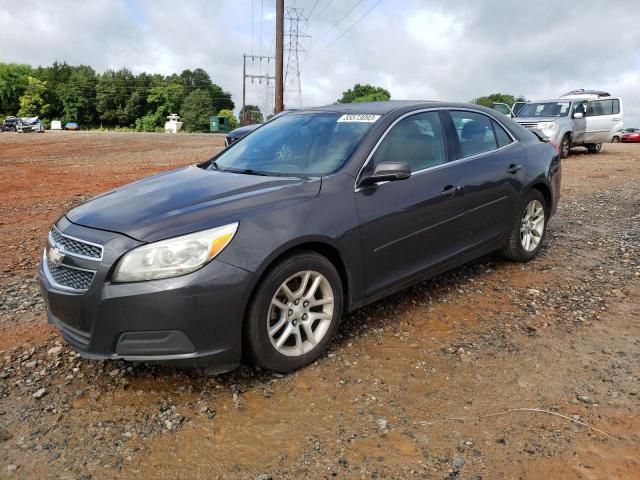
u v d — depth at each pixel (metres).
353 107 4.40
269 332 3.13
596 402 2.92
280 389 3.11
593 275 4.91
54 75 119.75
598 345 3.57
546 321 3.96
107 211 3.24
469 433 2.68
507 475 2.38
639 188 9.96
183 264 2.83
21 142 29.53
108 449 2.61
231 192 3.37
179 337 2.86
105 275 2.84
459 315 4.07
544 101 16.94
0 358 3.54
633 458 2.48
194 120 113.25
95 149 23.52
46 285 3.14
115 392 3.11
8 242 6.69
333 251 3.45
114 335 2.85
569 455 2.50
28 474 2.45
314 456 2.54
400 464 2.47
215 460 2.52
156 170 14.49
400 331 3.82
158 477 2.42
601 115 17.31
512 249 5.03
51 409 2.95
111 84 115.44
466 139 4.55
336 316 3.46
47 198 10.09
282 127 4.49
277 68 30.92
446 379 3.18
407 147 4.02
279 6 30.45
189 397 3.04
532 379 3.16
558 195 5.59
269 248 3.03
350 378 3.21
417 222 3.90
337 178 3.55
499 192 4.65
